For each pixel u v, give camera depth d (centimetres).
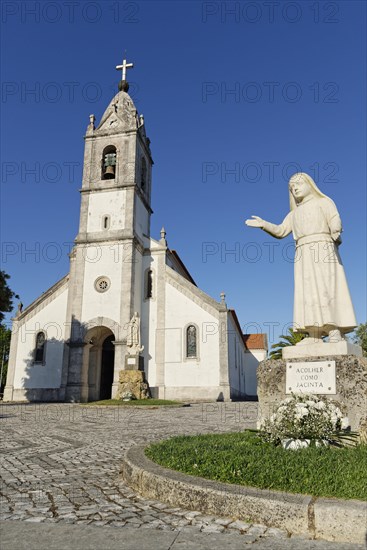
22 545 341
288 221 788
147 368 2903
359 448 552
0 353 5588
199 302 2955
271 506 387
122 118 3338
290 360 696
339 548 339
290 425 607
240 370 3831
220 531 374
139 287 3056
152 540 353
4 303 2622
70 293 3048
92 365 3012
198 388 2778
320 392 657
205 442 636
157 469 506
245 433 753
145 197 3388
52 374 2930
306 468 447
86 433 1079
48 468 649
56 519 409
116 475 596
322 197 752
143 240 3225
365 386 623
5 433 1081
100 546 339
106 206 3131
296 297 737
